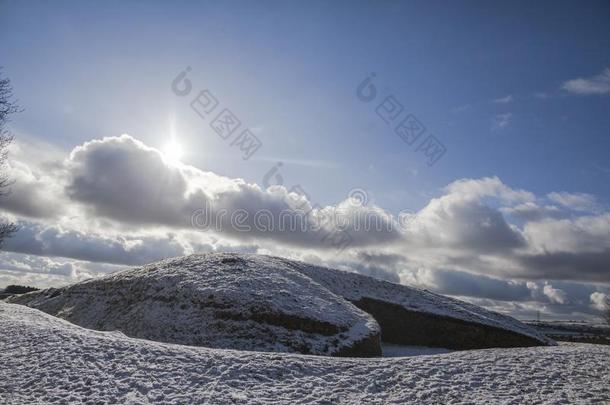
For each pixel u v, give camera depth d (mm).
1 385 10391
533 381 12125
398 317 26438
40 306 27000
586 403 10664
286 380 11586
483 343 25469
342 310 20531
